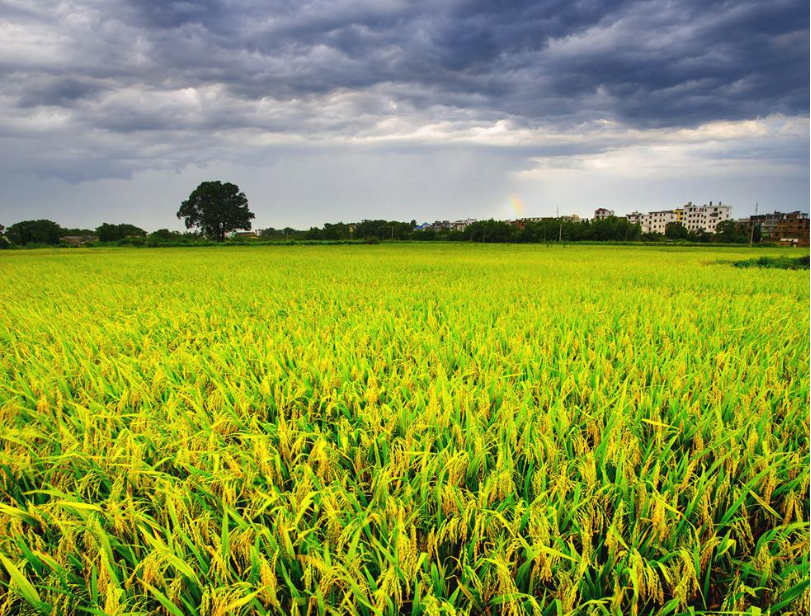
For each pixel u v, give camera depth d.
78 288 12.38
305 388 3.78
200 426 3.25
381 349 5.34
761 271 16.47
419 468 2.75
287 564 2.17
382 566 1.99
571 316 6.87
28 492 2.33
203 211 88.62
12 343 5.86
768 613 1.78
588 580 2.06
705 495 2.38
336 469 2.74
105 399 3.95
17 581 1.88
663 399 3.61
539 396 3.80
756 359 4.55
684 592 1.92
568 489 2.42
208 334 6.11
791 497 2.38
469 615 2.04
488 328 6.13
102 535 2.06
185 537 2.07
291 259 27.42
